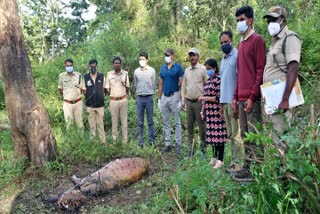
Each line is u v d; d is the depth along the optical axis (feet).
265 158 10.23
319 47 24.40
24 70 18.22
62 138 21.71
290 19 34.55
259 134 9.86
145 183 15.75
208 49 51.39
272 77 12.01
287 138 9.59
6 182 17.11
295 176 9.50
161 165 18.66
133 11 64.69
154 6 76.84
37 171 17.93
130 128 28.35
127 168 15.97
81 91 24.71
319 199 9.27
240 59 13.75
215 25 86.79
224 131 16.51
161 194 12.96
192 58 18.92
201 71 18.83
